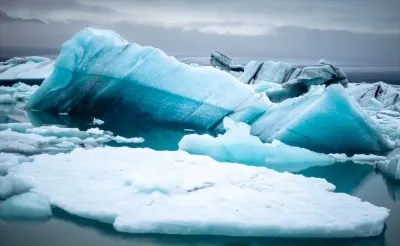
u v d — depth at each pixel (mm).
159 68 13781
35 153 9219
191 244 5000
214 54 27547
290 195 6375
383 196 7293
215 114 13336
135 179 6613
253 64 24438
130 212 5477
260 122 12516
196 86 13523
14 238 5008
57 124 13352
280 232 5160
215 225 5176
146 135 12211
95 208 5562
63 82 15000
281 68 22984
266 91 18578
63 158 8289
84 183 6680
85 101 14820
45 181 6723
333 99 10891
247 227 5168
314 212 5629
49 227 5309
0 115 14797
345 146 11062
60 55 15031
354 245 5094
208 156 8906
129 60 14203
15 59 37000
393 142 12500
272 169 8602
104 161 8133
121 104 14289
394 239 5270
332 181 8164
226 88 13406
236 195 6242
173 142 11344
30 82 31047
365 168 9344
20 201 5730
